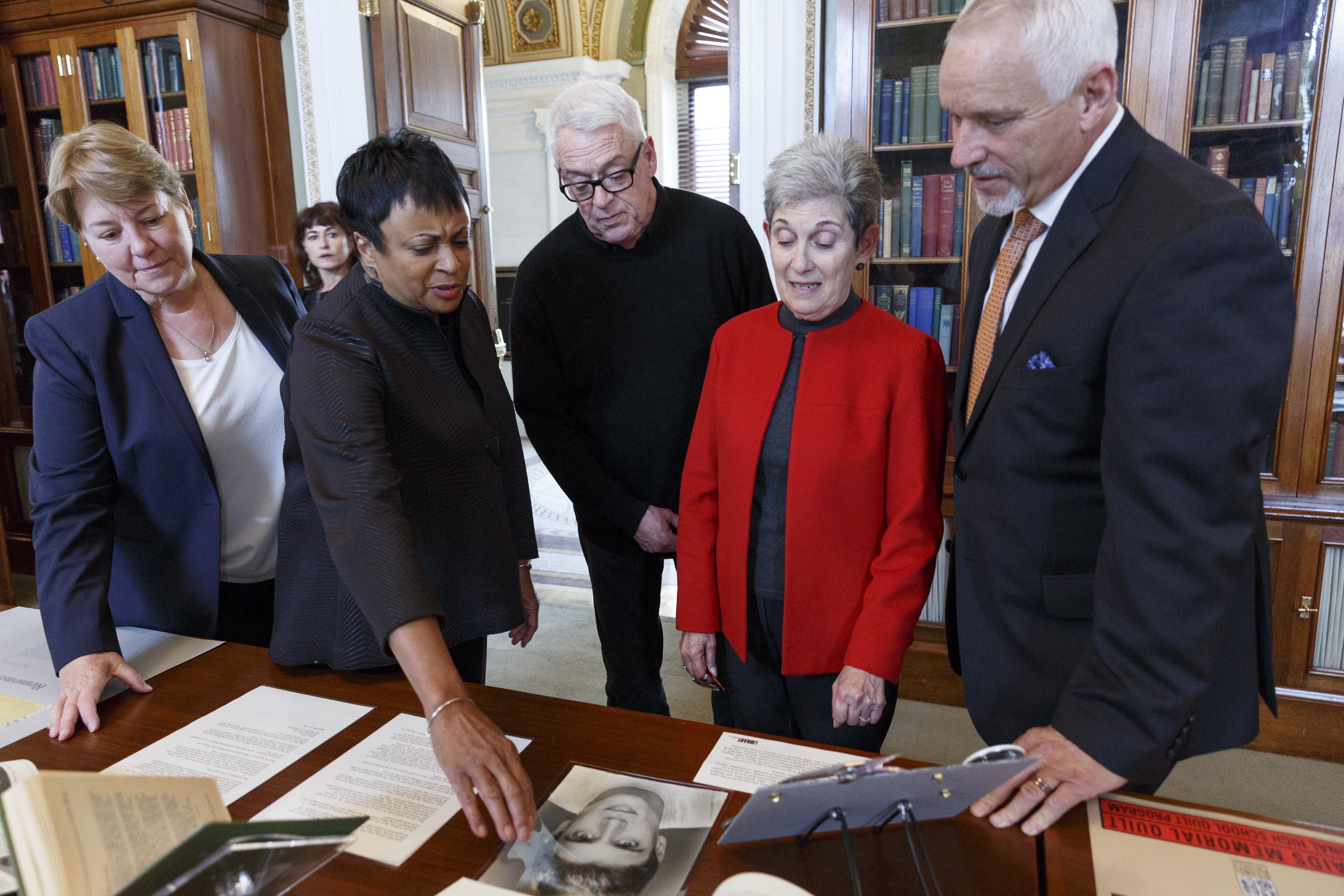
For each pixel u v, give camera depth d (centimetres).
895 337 132
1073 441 101
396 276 112
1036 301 103
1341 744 242
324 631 124
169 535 145
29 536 392
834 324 134
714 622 150
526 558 156
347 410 106
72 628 122
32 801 66
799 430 133
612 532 200
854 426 131
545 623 341
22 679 127
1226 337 84
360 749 106
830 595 135
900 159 255
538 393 196
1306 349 228
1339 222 218
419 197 106
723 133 764
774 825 83
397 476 109
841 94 254
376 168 105
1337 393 228
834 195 120
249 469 156
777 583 140
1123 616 91
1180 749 94
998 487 109
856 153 122
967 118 94
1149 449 88
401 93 347
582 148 164
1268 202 226
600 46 707
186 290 143
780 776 100
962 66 92
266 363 156
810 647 137
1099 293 94
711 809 93
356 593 100
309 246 275
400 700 119
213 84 319
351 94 340
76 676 117
